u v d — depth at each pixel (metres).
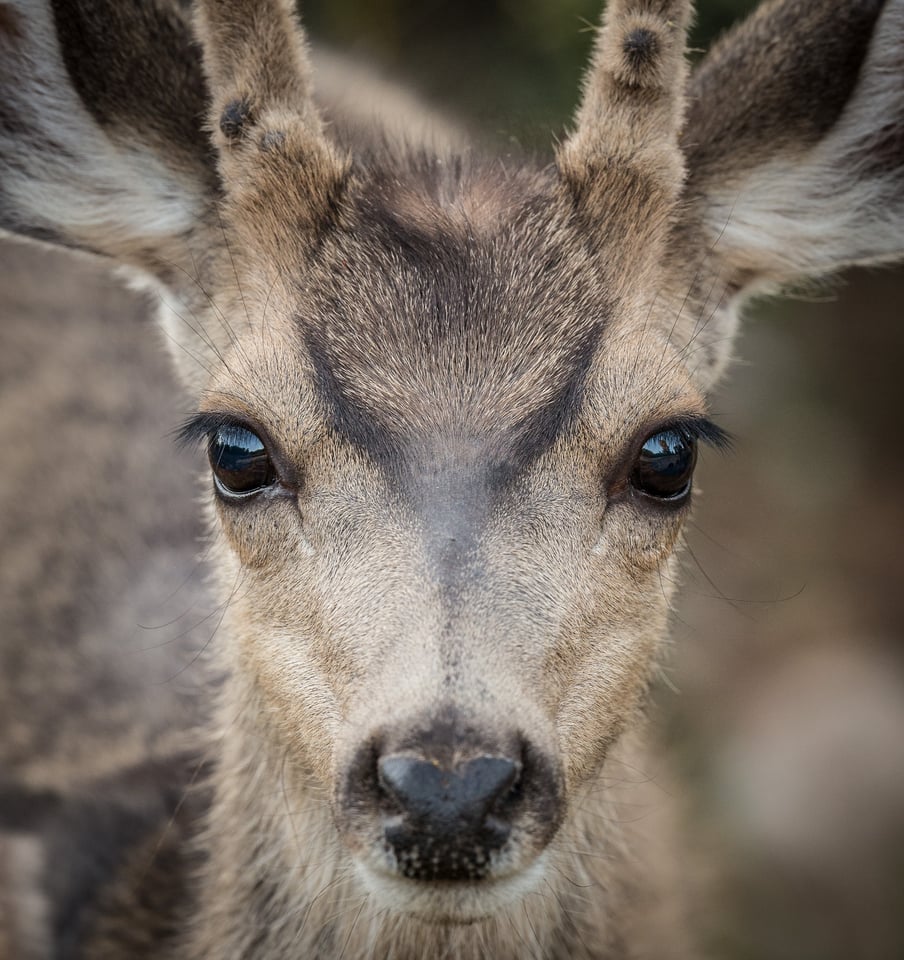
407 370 7.77
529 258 8.15
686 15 8.54
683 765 13.88
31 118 9.31
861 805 14.51
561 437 7.74
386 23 17.70
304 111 8.62
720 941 12.50
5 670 12.48
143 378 13.45
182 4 10.46
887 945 13.69
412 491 7.46
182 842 10.56
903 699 15.53
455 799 6.43
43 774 11.88
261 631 8.16
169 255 9.47
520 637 7.11
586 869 9.20
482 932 8.88
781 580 16.91
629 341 8.08
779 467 17.94
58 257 13.98
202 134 9.14
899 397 18.84
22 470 13.12
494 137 10.57
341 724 7.30
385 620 7.10
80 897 10.91
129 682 11.88
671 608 9.05
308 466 7.80
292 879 9.00
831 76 9.16
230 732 9.34
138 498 12.74
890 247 9.74
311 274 8.25
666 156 8.62
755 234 9.56
